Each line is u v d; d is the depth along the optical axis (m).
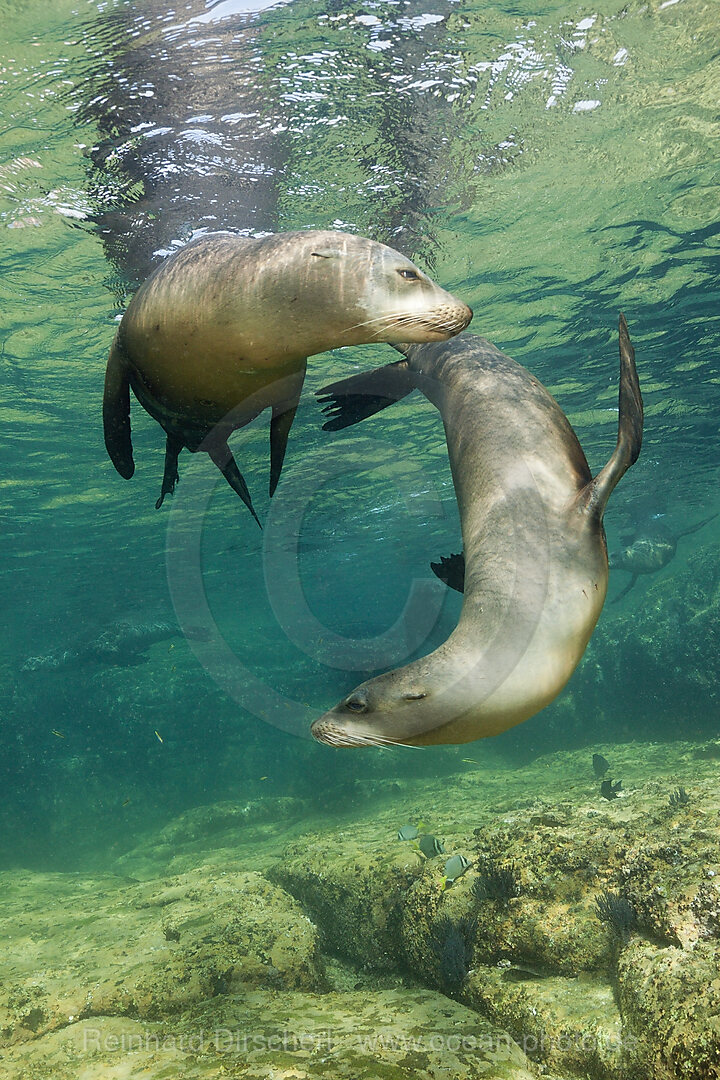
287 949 7.86
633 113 8.94
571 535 2.11
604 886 6.61
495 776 20.88
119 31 6.73
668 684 22.91
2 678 26.56
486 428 2.32
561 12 7.44
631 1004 5.30
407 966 8.31
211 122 7.77
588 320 13.98
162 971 7.57
